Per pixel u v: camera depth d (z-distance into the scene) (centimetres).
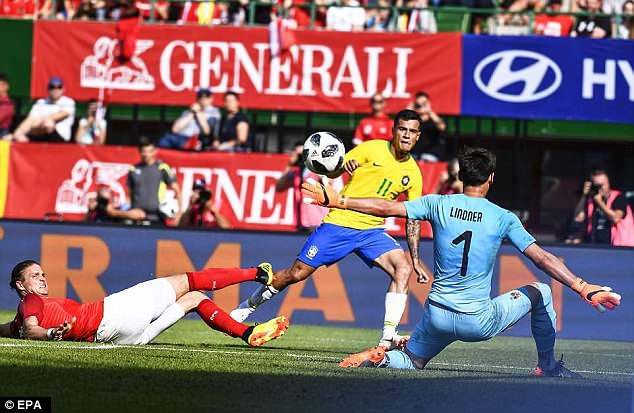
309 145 3569
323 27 6272
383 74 5697
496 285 4994
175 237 5056
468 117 6400
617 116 5662
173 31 5803
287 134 6438
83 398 2162
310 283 5022
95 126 5838
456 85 5691
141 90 5822
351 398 2233
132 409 2058
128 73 5825
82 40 5853
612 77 5662
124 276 5062
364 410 2092
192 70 5797
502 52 5688
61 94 5819
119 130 6581
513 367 3197
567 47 5669
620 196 5478
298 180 5512
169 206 5412
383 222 3719
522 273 4991
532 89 5681
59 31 5859
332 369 2722
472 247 2658
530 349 4122
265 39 5756
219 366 2703
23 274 3250
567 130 6481
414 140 3644
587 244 4988
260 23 6138
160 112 6456
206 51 5784
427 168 5447
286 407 2109
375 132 5519
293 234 5012
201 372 2572
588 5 6128
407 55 5697
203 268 5044
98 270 5066
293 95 5744
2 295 5078
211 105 5781
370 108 5706
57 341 3169
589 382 2619
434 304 2705
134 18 5825
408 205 2666
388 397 2255
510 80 5688
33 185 5634
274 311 5025
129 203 5550
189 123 5734
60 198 5622
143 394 2230
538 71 5672
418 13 6119
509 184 6650
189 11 6269
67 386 2295
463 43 5691
